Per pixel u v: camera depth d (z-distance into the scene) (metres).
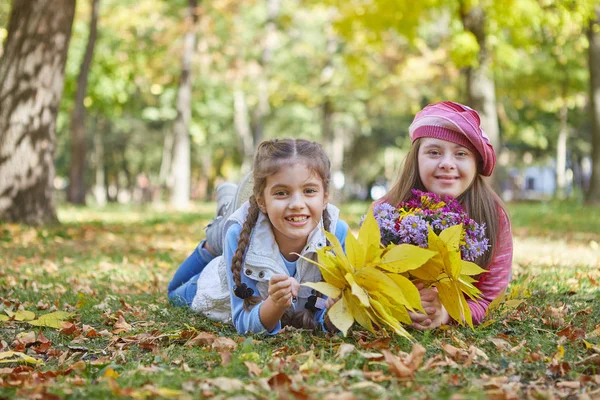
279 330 3.39
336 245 3.04
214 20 22.84
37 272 6.00
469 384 2.56
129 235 10.27
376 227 3.03
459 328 3.47
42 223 10.29
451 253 3.14
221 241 4.10
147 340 3.35
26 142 10.20
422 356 2.73
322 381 2.54
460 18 14.73
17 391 2.48
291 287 3.17
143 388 2.48
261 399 2.40
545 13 13.47
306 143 3.32
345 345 2.95
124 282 5.54
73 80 25.70
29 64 10.24
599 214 14.71
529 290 4.37
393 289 3.00
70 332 3.59
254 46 26.05
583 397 2.42
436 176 3.69
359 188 50.38
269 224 3.44
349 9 15.70
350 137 38.53
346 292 3.09
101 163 37.12
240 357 2.85
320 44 30.53
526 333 3.41
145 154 42.78
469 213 3.76
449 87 25.28
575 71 23.98
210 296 3.77
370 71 25.58
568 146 37.56
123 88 26.91
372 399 2.37
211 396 2.42
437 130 3.69
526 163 41.88
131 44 25.41
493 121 15.05
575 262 6.35
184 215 15.92
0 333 3.63
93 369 2.89
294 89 29.66
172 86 28.27
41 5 10.27
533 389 2.56
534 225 11.89
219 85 29.19
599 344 3.15
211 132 35.22
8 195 10.09
